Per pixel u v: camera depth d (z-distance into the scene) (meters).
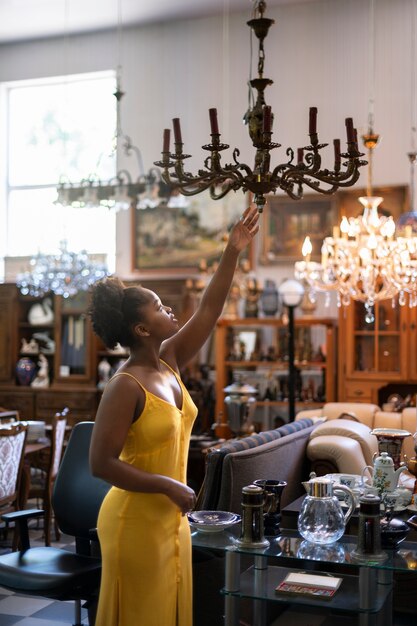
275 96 9.23
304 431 5.21
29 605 4.64
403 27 8.78
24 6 9.39
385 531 2.87
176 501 2.32
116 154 9.98
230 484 3.71
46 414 9.45
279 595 2.73
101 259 9.90
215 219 9.32
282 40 9.23
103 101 10.27
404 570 2.58
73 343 9.48
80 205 7.28
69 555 3.51
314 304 8.68
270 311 8.67
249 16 9.41
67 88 10.41
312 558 2.70
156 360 2.59
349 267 6.60
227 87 9.46
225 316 8.66
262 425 8.62
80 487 3.80
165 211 9.52
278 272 9.07
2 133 10.64
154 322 2.55
